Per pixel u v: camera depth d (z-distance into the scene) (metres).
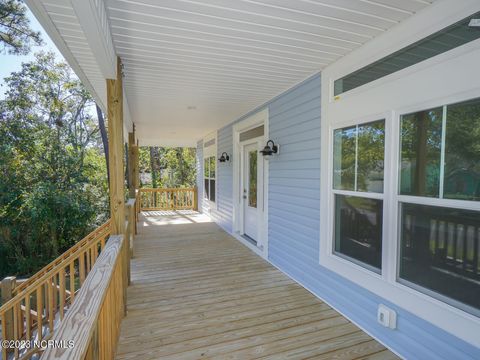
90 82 3.21
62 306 2.94
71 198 9.47
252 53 2.62
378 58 2.30
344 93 2.68
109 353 1.77
